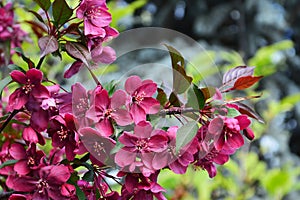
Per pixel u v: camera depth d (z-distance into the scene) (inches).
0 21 37.0
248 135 28.5
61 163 27.7
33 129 27.6
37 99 27.1
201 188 53.1
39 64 28.5
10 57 37.4
